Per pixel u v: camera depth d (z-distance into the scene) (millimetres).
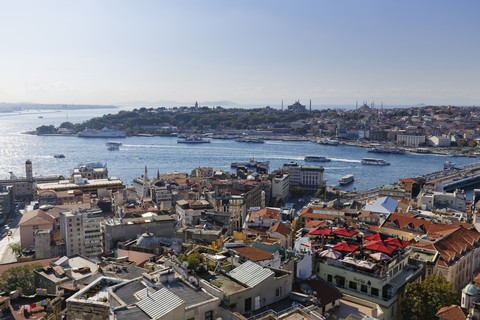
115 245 170750
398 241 105750
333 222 173125
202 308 56562
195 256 81812
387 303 90500
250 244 107438
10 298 104625
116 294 60906
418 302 93625
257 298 66875
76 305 65312
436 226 163000
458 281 135125
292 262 89688
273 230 154250
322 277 101625
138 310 54500
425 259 121125
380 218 189500
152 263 110875
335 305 81438
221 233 175250
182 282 64375
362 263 95188
